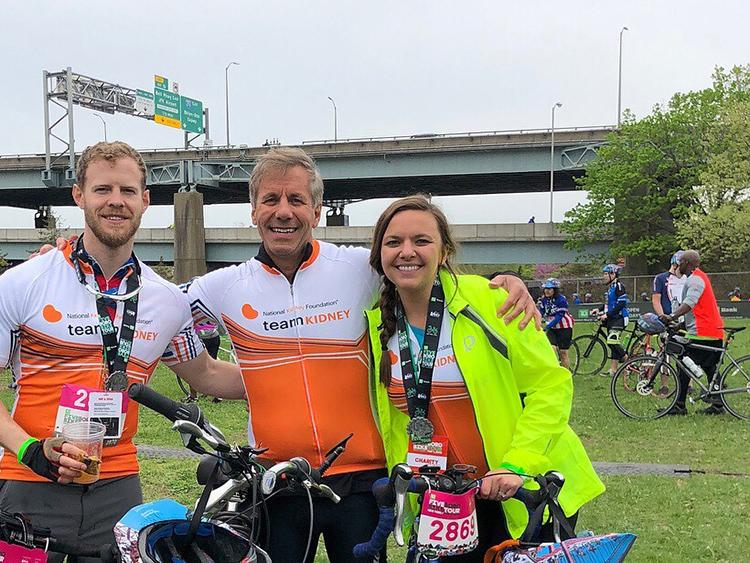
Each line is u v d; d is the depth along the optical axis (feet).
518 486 6.87
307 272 8.40
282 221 8.04
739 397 28.14
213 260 131.75
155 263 138.92
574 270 156.35
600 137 116.37
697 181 106.73
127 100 152.46
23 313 7.67
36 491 7.66
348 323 8.39
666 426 25.91
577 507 7.76
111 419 7.64
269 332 8.30
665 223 112.57
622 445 23.15
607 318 38.73
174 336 8.54
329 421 8.13
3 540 6.84
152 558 5.27
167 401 5.89
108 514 7.84
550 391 7.59
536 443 7.32
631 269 115.03
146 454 21.65
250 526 6.64
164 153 135.85
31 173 144.77
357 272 8.61
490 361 7.73
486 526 8.16
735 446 22.79
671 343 27.73
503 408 7.75
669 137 108.78
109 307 7.92
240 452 6.12
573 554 6.17
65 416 7.49
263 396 8.31
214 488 6.87
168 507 5.91
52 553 7.61
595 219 110.42
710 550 14.02
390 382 8.03
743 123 99.71
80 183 7.88
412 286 7.66
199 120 166.09
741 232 94.27
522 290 7.87
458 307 7.79
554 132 117.29
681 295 31.09
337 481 8.11
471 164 120.67
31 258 8.19
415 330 8.07
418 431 7.68
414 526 7.42
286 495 8.05
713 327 27.20
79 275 7.84
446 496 6.69
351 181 137.69
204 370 9.19
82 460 6.87
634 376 29.53
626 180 106.42
